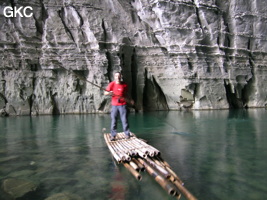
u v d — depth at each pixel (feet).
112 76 51.88
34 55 47.67
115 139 17.81
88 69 50.57
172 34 55.52
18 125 30.89
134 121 35.01
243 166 13.17
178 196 9.16
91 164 13.67
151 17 57.26
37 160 14.52
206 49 57.98
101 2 54.03
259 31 64.03
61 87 49.60
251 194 9.62
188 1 56.44
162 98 60.13
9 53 46.19
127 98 18.04
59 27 49.49
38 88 48.16
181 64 55.16
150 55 57.21
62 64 48.70
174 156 15.21
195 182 10.87
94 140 20.58
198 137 21.71
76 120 36.70
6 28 46.37
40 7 49.65
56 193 9.81
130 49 55.77
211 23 58.39
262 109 56.80
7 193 9.84
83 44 50.70
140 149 14.40
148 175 11.86
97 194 9.72
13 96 46.29
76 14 51.37
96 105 50.44
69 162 14.07
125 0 58.75
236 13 61.67
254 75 63.21
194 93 57.06
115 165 13.46
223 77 58.03
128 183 10.86
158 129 26.84
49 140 20.66
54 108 49.24
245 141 19.86
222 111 51.44
